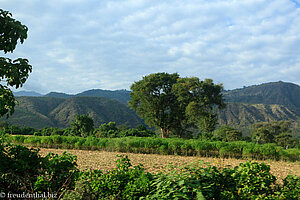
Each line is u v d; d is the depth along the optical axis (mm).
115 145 24484
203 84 37844
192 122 42281
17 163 5340
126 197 5055
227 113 164125
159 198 4445
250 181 5254
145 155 21547
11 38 4902
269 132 53281
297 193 5066
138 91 41531
